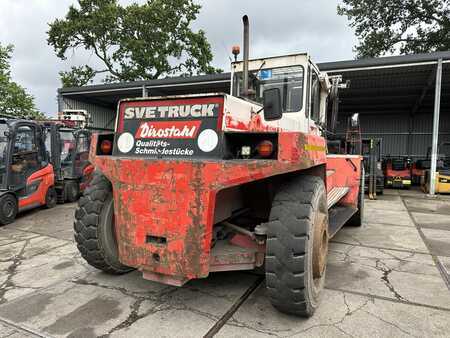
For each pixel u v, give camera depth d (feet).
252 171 6.85
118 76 77.10
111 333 7.36
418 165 47.06
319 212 8.19
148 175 7.52
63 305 8.70
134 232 7.73
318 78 14.84
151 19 71.97
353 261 12.48
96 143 8.73
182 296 9.18
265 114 7.55
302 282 7.14
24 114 59.26
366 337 7.22
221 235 9.29
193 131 7.65
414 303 8.91
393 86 42.39
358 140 28.04
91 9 72.02
